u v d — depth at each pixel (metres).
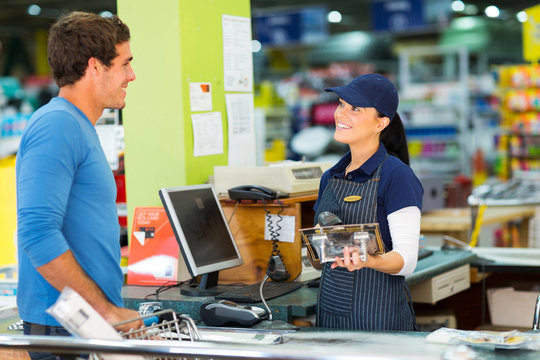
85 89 2.09
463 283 3.61
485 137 12.44
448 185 6.68
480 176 12.14
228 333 2.30
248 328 2.37
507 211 6.49
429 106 12.23
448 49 13.87
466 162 11.95
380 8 12.48
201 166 3.41
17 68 13.92
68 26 2.06
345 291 2.45
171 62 3.31
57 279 1.90
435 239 5.96
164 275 3.07
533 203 5.52
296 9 13.46
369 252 2.12
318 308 2.54
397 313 2.44
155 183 3.40
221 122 3.54
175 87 3.31
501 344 2.04
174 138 3.33
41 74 14.15
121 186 4.00
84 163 2.01
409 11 12.26
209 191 3.00
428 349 2.06
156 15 3.33
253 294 2.69
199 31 3.40
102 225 2.04
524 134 8.06
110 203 2.09
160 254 3.10
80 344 1.61
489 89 13.32
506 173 10.99
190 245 2.77
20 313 2.07
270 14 13.61
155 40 3.34
